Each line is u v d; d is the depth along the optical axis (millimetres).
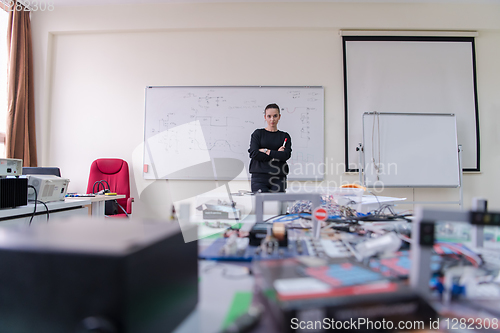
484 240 701
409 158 2824
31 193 1513
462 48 2955
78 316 302
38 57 3066
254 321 343
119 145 3098
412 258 415
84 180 3098
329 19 2947
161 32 3098
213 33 3066
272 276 394
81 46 3139
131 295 294
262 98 3018
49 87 3131
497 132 2979
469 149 2947
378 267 507
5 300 329
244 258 598
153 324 332
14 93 2826
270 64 3039
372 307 321
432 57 2963
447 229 674
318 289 348
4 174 1323
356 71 2973
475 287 418
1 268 331
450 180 2811
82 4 3033
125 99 3113
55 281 312
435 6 2928
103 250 300
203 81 3068
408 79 2967
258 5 2967
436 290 434
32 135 2994
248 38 3045
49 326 312
